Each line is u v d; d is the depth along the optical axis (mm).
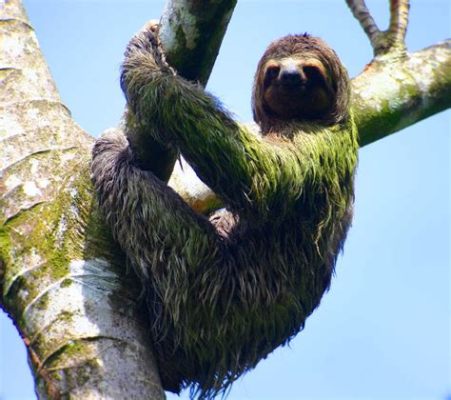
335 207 12383
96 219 10570
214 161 11148
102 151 11203
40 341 9312
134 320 10062
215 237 11703
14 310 9859
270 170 11508
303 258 12242
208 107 11141
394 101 14641
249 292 11812
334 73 13297
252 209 11484
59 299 9609
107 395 8820
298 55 13234
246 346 12000
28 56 12594
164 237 11062
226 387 11867
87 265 10109
